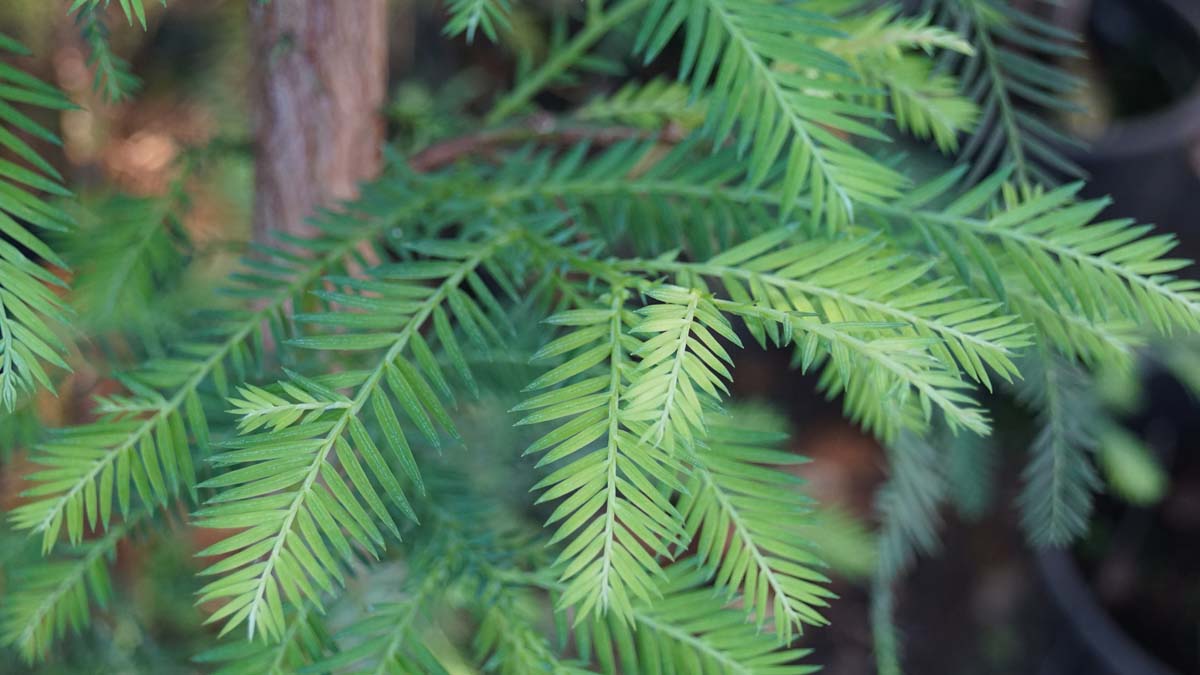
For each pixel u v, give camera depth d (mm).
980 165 637
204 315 623
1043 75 633
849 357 536
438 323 557
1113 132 1323
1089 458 1183
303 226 679
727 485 552
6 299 534
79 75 994
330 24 645
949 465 778
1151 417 1371
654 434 517
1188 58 1418
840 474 1492
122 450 561
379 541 525
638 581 517
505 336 650
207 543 831
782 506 552
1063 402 664
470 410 665
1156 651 1277
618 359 529
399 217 633
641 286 554
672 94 693
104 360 691
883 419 625
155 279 678
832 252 560
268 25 645
